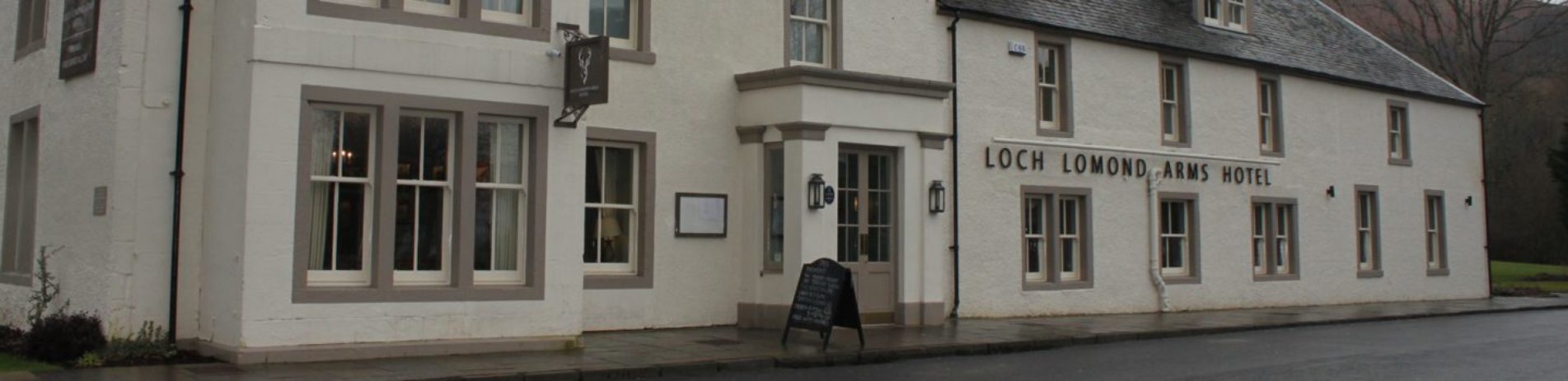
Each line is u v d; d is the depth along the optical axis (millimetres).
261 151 10719
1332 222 23438
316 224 11234
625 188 14648
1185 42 21016
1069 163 19078
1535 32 42094
